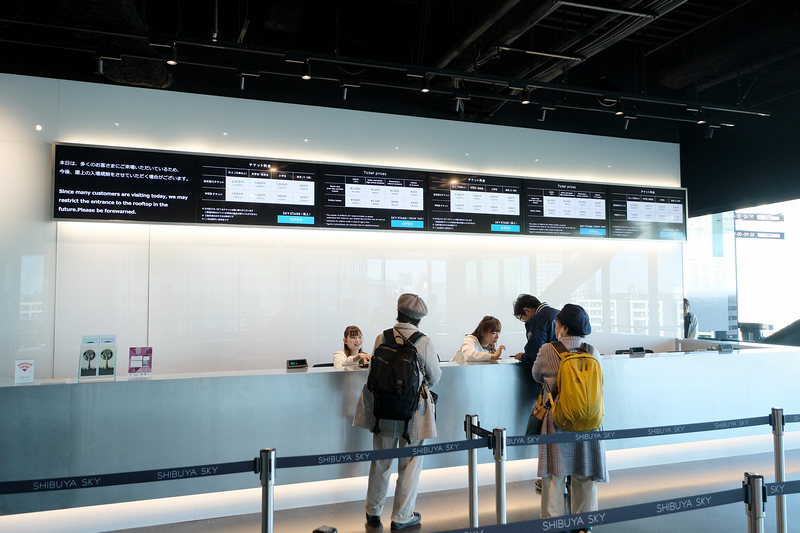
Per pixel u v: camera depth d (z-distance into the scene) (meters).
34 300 4.53
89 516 3.16
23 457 3.02
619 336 6.29
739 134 6.91
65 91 4.68
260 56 5.18
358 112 5.50
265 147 5.19
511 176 5.89
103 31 3.78
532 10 4.02
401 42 5.65
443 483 3.82
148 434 3.21
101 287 4.71
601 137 6.39
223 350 4.99
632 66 6.49
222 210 4.97
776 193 6.41
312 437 3.51
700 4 5.27
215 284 5.01
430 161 5.73
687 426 2.80
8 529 3.02
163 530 3.18
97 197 4.66
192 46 5.00
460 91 4.91
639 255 6.45
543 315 3.80
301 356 5.20
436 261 5.70
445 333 5.68
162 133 4.91
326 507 3.52
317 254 5.32
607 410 4.13
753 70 5.99
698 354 4.48
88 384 3.13
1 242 4.46
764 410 4.65
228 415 3.36
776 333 7.12
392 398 3.01
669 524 3.22
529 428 3.65
